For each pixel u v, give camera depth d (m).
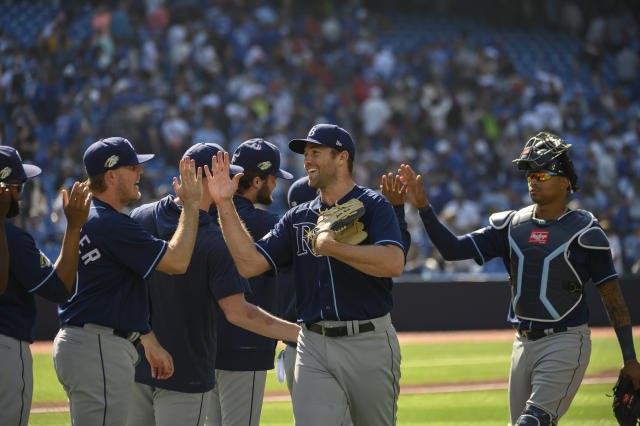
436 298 53.84
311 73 84.44
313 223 15.04
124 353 14.66
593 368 36.78
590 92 97.94
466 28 108.69
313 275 14.83
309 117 79.06
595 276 16.44
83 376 14.25
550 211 16.78
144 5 81.75
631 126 89.31
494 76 89.81
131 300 14.80
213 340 16.02
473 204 68.50
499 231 17.50
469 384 33.41
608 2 108.81
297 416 14.48
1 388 13.70
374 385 14.49
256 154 18.22
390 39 101.19
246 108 73.56
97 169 15.05
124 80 71.88
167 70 77.31
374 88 82.69
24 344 14.13
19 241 13.79
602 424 25.28
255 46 83.31
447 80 86.88
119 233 14.41
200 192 14.99
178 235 14.80
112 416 14.46
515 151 79.75
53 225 55.91
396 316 53.16
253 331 15.82
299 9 98.44
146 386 16.17
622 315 16.44
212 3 86.38
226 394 17.34
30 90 67.38
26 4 84.44
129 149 15.34
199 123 70.75
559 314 16.11
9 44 70.19
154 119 68.88
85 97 66.44
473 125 80.69
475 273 59.06
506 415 27.03
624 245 65.00
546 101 86.69
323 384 14.42
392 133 78.25
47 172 62.88
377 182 69.00
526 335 16.59
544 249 16.39
